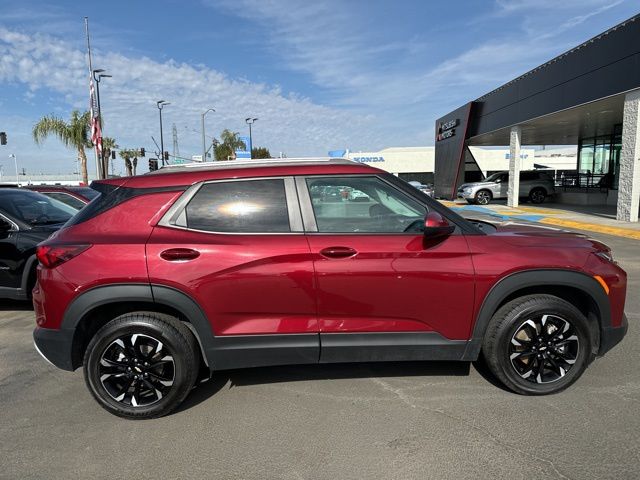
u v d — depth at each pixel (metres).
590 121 19.58
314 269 3.13
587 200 22.59
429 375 3.83
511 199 21.56
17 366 4.25
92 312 3.22
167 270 3.07
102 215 3.27
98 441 3.01
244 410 3.36
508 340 3.30
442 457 2.74
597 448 2.78
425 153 58.38
